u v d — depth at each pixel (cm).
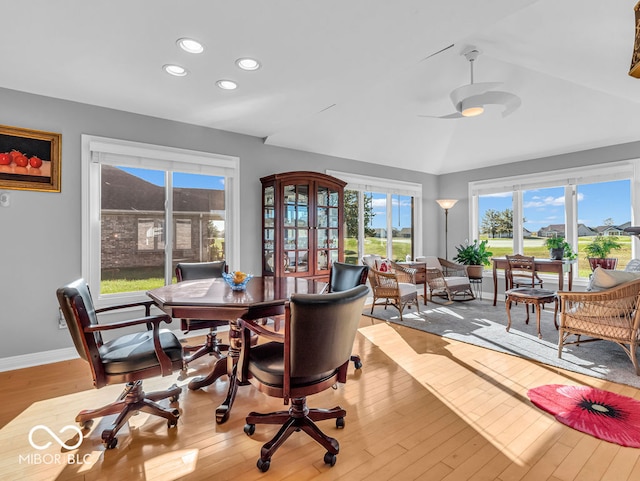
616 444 183
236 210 414
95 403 231
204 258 401
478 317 455
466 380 265
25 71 255
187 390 250
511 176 572
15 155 290
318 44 219
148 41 215
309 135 455
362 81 273
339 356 171
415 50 227
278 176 406
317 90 291
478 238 626
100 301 331
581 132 451
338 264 307
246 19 192
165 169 364
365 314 478
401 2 179
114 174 346
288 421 184
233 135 413
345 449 182
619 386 250
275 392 168
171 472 164
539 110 433
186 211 389
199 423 207
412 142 536
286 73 259
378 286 464
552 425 202
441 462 171
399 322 433
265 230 430
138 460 173
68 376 274
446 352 326
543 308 493
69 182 312
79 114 316
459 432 197
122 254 351
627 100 385
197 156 382
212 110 338
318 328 157
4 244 287
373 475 162
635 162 445
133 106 327
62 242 310
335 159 525
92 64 245
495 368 287
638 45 131
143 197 362
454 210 654
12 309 290
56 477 160
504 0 177
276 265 407
